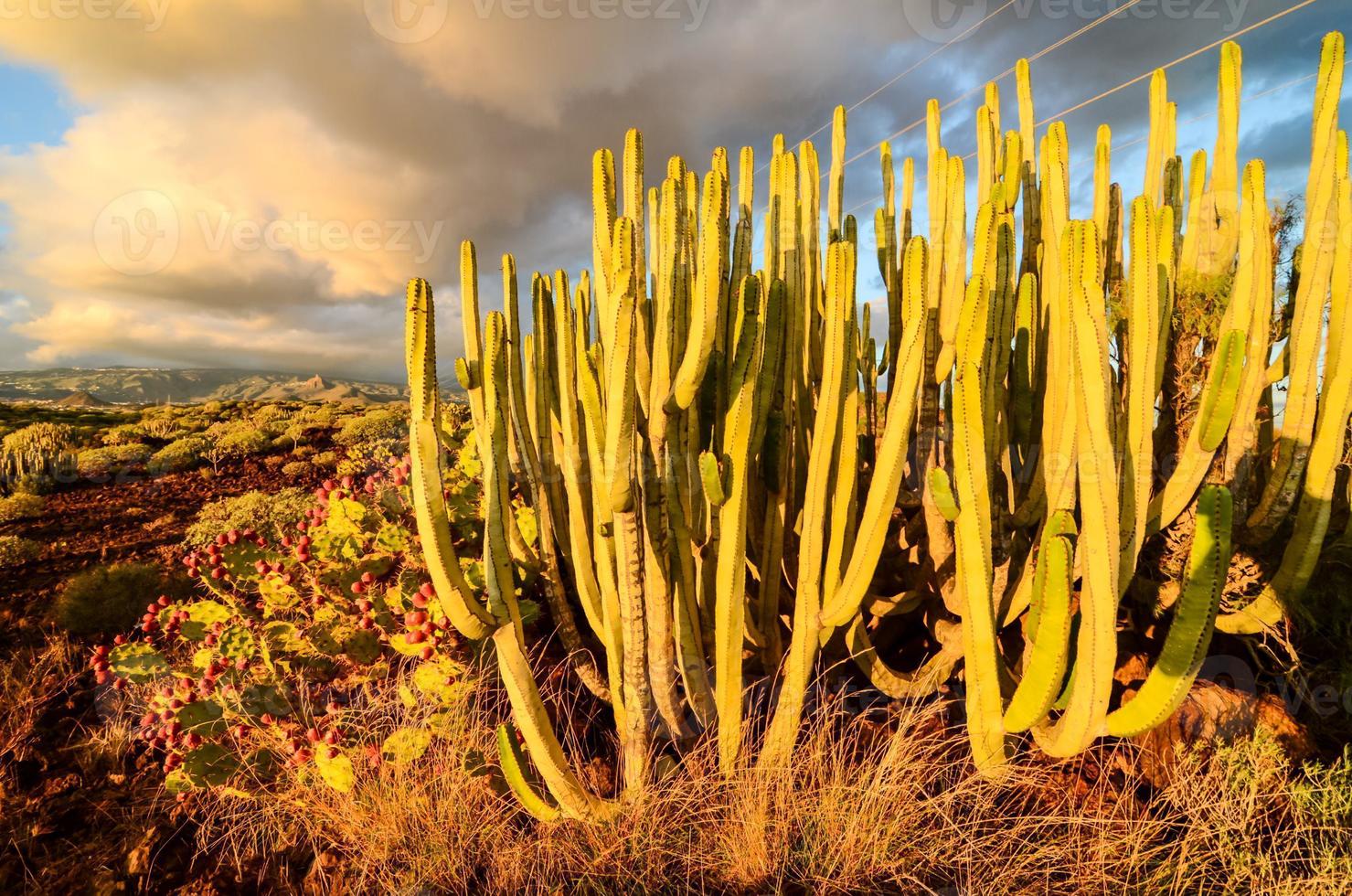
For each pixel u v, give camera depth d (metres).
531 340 2.48
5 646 3.39
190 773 2.10
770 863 1.81
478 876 1.90
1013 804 1.97
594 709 2.49
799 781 2.03
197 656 2.37
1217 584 1.39
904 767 1.94
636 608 1.86
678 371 1.73
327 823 2.07
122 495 7.62
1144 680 2.28
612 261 1.73
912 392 1.69
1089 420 1.54
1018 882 1.76
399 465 3.38
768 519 2.22
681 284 1.82
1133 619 2.50
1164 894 1.68
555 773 1.76
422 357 1.48
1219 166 2.32
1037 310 2.35
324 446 10.77
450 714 2.15
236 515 5.61
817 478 1.86
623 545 1.81
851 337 1.85
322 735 2.19
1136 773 2.06
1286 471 2.07
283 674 2.42
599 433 1.84
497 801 2.07
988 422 2.06
